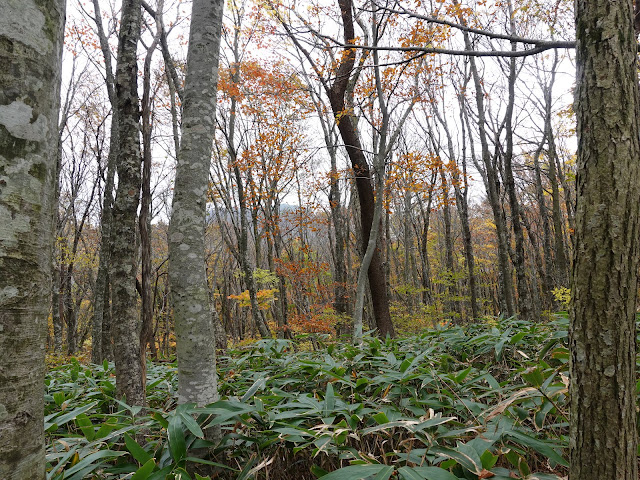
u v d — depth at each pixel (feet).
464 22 24.72
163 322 49.14
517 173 49.47
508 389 7.84
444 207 50.39
